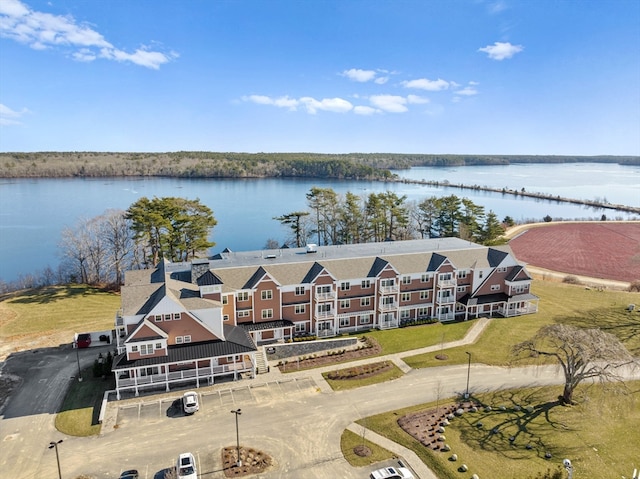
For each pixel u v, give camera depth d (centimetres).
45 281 9769
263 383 5316
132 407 4784
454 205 11194
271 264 6581
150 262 9756
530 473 3797
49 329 6762
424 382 5359
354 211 10769
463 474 3788
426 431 4391
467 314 7400
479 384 5322
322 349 6159
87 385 5228
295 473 3803
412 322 7131
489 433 4378
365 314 6931
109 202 17488
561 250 13162
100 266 9631
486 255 7738
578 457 4025
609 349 4500
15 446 4116
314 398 5000
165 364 5050
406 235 11806
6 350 6081
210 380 5297
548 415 4688
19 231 13450
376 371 5606
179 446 4144
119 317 5659
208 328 5434
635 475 3678
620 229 16200
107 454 4022
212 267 6406
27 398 4934
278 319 6456
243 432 4366
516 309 7581
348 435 4328
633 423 4547
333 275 6662
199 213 9556
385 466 3909
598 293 8588
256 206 17400
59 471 3525
